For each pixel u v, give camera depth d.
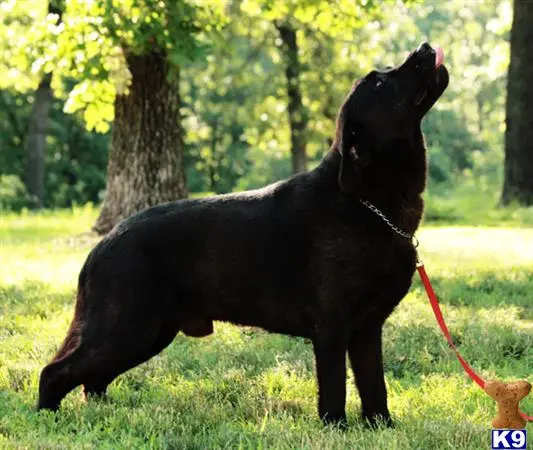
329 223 5.37
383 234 5.31
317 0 15.29
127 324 5.72
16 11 15.64
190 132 43.41
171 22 13.35
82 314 5.87
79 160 48.50
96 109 15.09
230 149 48.38
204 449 5.09
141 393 6.37
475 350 7.55
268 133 34.19
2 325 8.79
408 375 6.91
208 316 5.87
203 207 5.79
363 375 5.64
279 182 5.77
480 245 15.30
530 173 24.23
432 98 5.34
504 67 26.55
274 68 32.72
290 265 5.50
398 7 31.55
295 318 5.58
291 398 6.30
